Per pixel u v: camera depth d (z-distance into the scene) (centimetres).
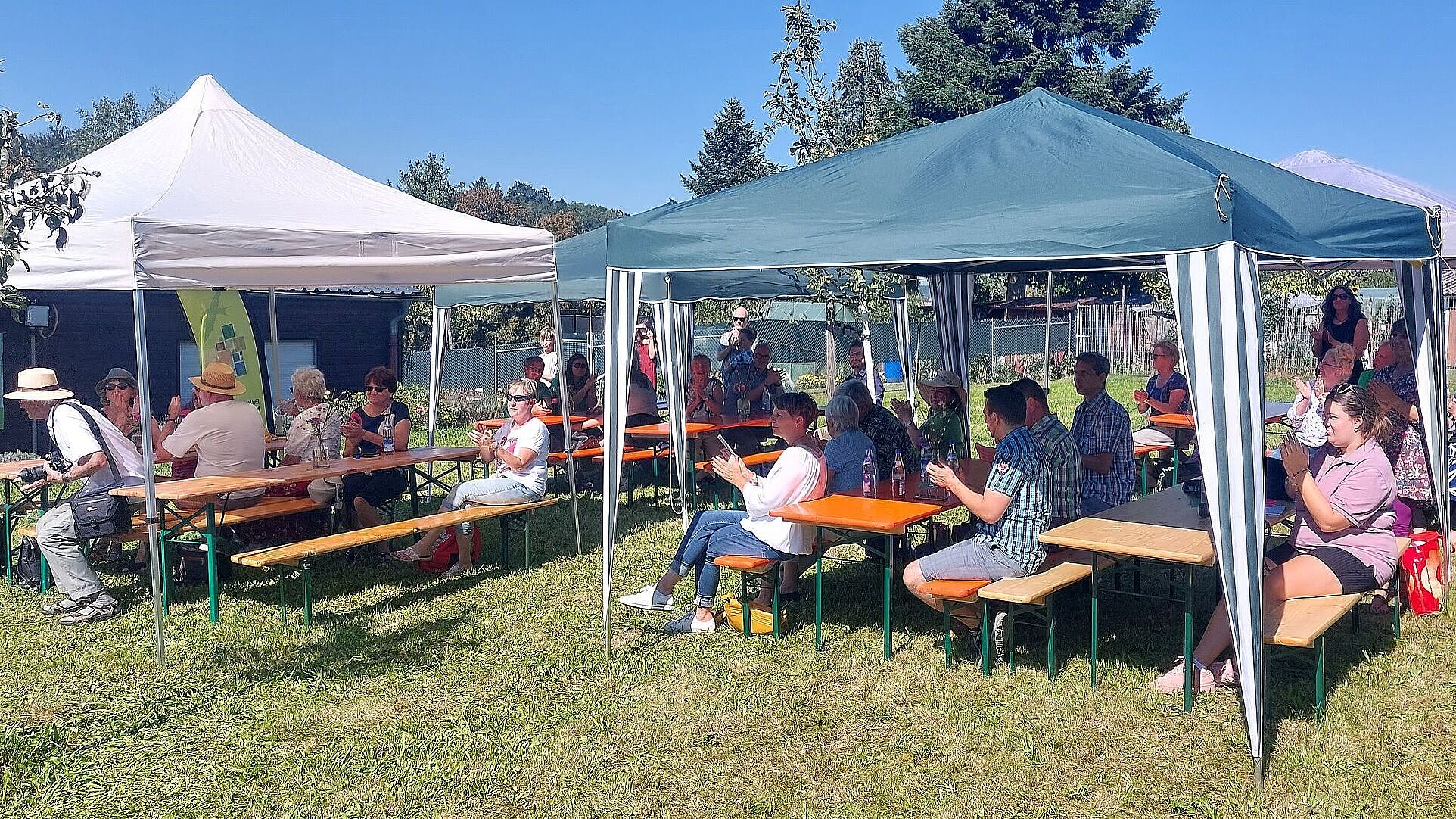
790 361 2727
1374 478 473
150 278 543
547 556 780
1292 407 975
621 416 563
